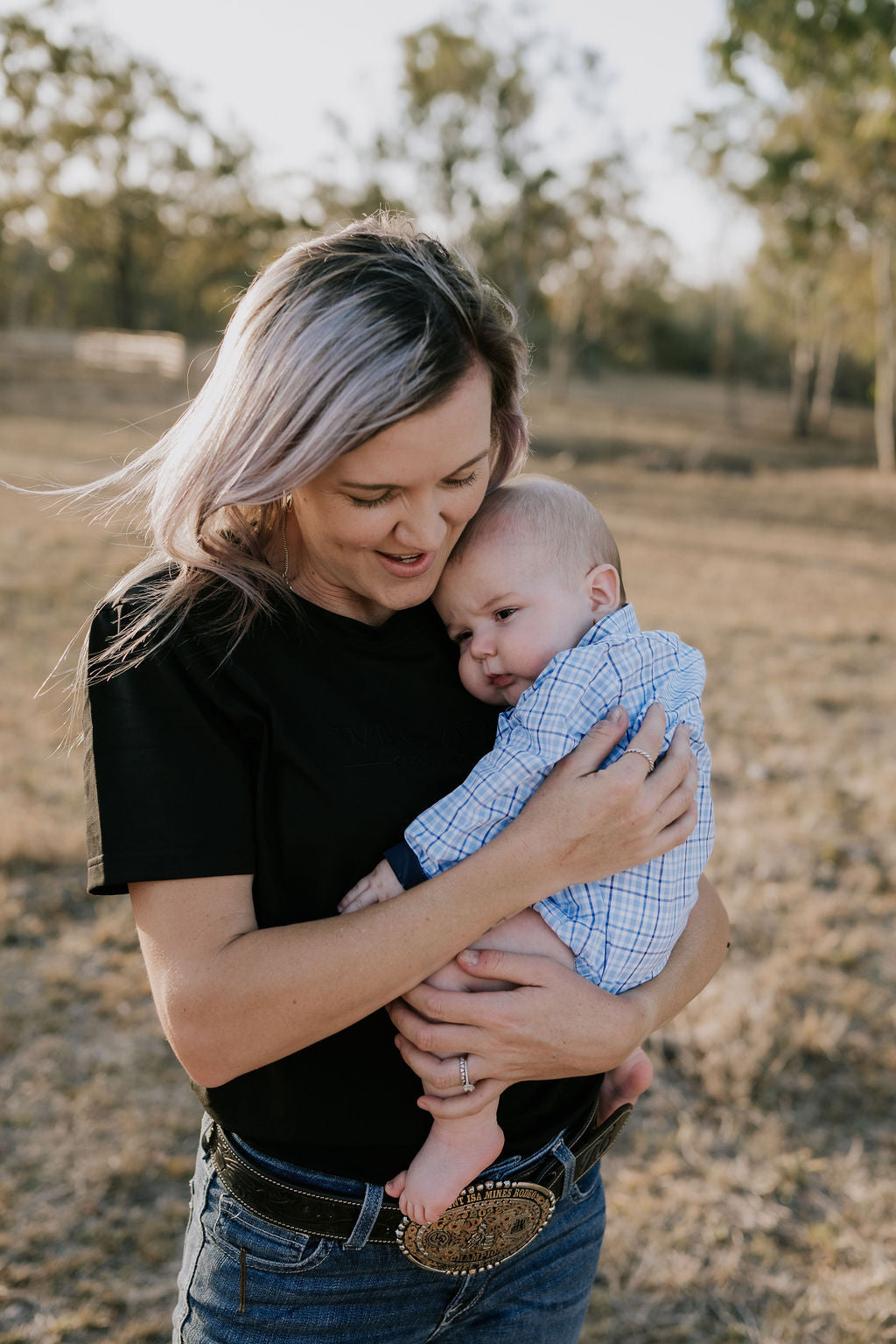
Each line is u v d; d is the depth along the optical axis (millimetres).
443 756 1436
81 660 1265
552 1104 1449
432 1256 1357
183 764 1213
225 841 1215
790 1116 3234
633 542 14219
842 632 9211
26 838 4480
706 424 36938
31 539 10391
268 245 41406
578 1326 1573
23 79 36438
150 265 44625
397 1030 1331
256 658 1285
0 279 49188
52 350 35719
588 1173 1560
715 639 8703
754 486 23672
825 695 7188
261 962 1169
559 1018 1309
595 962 1461
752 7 13477
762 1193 2930
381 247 1183
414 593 1313
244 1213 1328
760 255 32562
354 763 1313
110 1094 3221
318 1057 1299
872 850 4871
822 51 13984
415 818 1348
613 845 1302
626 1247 2752
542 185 39562
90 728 1229
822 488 23578
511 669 1589
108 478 1322
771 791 5523
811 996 3762
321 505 1206
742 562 13117
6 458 15125
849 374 52531
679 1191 2932
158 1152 3029
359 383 1098
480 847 1336
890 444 27250
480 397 1206
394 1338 1410
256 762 1266
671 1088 3332
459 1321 1478
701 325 58781
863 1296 2619
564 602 1611
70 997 3643
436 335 1125
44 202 40594
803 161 24672
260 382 1137
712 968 1635
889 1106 3291
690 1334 2527
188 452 1194
